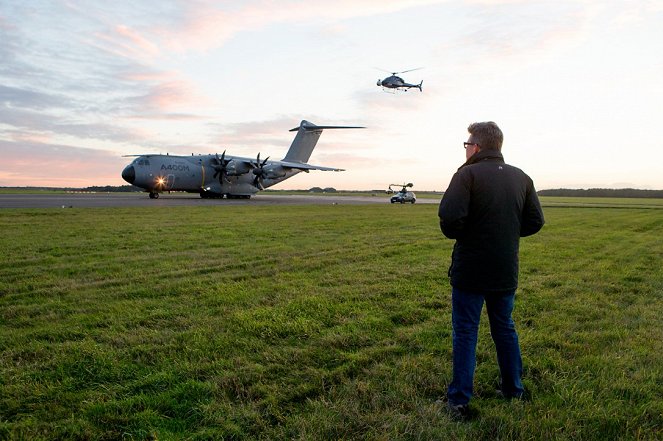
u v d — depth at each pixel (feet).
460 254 9.84
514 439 8.36
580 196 520.01
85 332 14.03
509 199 9.55
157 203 92.07
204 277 22.82
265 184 139.85
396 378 10.93
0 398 9.66
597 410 9.30
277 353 12.37
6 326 14.67
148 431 8.42
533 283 22.71
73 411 9.18
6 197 113.91
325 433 8.34
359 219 63.57
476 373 11.49
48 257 27.68
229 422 8.79
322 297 18.79
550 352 12.86
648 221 73.00
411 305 17.93
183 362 11.65
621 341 13.83
